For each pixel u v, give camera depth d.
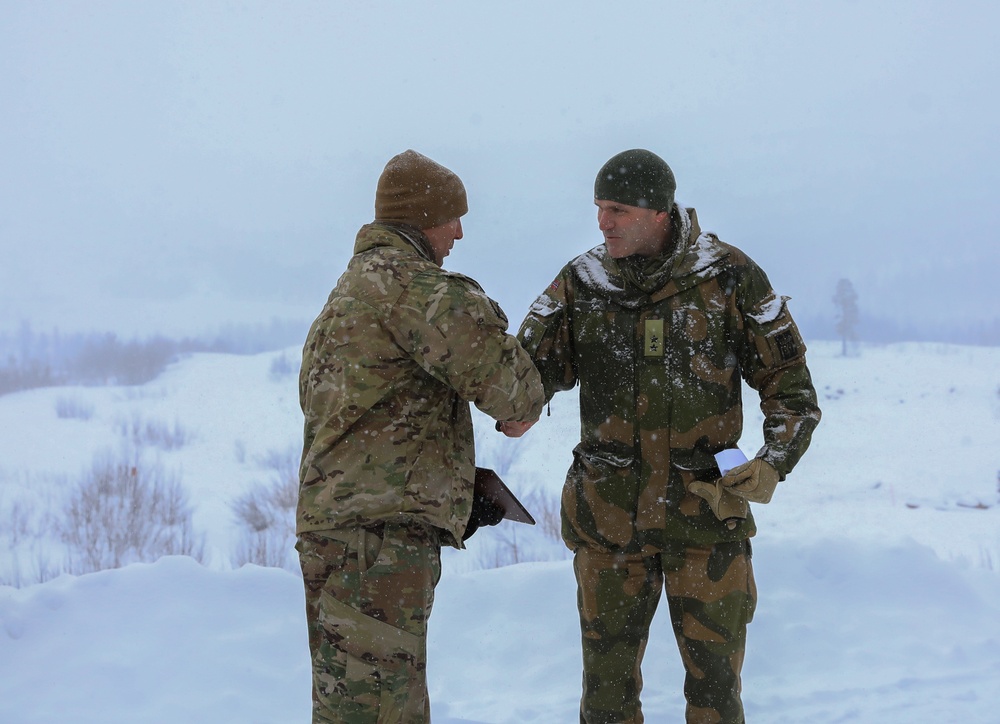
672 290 2.90
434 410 2.50
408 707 2.40
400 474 2.42
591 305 2.97
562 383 3.05
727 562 2.90
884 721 3.57
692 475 2.92
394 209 2.62
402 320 2.41
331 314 2.55
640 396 2.92
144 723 3.48
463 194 2.71
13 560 8.44
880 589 4.78
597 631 2.98
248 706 3.67
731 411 2.96
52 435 19.06
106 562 8.44
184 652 3.95
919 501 11.91
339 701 2.39
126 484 11.16
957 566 5.17
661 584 3.04
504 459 13.12
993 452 16.06
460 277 2.49
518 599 4.85
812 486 13.42
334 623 2.40
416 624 2.41
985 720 3.54
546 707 3.93
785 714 3.71
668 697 3.98
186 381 33.34
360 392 2.43
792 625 4.47
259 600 4.36
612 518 2.95
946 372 32.25
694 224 2.97
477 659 4.45
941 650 4.27
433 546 2.50
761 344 2.88
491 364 2.42
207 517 10.59
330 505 2.42
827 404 25.08
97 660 3.83
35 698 3.61
